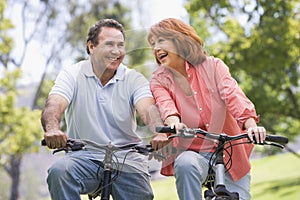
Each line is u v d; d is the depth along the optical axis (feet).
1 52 50.24
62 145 11.74
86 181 12.50
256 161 61.52
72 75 12.82
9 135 47.14
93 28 12.84
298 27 39.68
